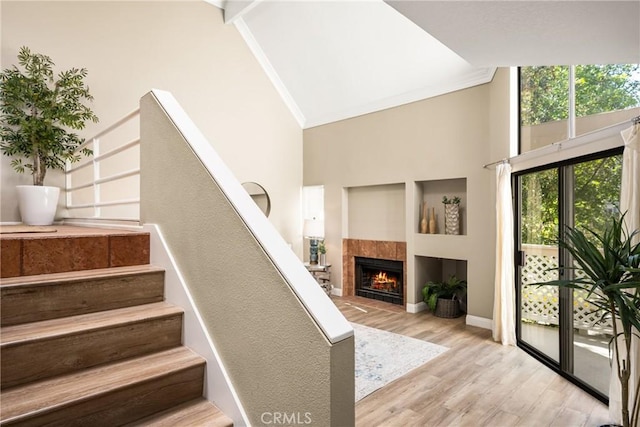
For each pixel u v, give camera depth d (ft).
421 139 16.26
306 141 21.58
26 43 11.84
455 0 4.77
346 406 3.10
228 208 4.34
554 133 10.40
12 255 5.09
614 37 5.80
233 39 18.11
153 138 6.40
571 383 9.34
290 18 16.90
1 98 10.90
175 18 15.84
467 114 14.75
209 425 4.09
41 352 4.16
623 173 7.05
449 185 16.55
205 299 4.83
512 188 12.61
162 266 5.96
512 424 7.52
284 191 20.66
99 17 13.55
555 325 10.35
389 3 4.89
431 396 8.68
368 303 18.17
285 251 3.81
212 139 17.19
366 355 11.26
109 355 4.64
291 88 20.21
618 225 6.11
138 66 14.56
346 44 16.53
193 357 4.83
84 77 12.88
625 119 7.90
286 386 3.46
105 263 5.95
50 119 10.87
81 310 5.07
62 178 12.53
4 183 11.42
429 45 14.65
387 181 17.61
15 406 3.59
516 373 9.95
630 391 6.79
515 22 5.35
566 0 4.64
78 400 3.75
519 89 12.34
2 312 4.48
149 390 4.27
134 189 14.28
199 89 16.69
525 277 12.06
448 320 15.28
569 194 9.68
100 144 13.39
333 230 20.17
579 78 9.35
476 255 14.43
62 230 7.79
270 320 3.66
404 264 17.34
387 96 17.39
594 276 6.17
